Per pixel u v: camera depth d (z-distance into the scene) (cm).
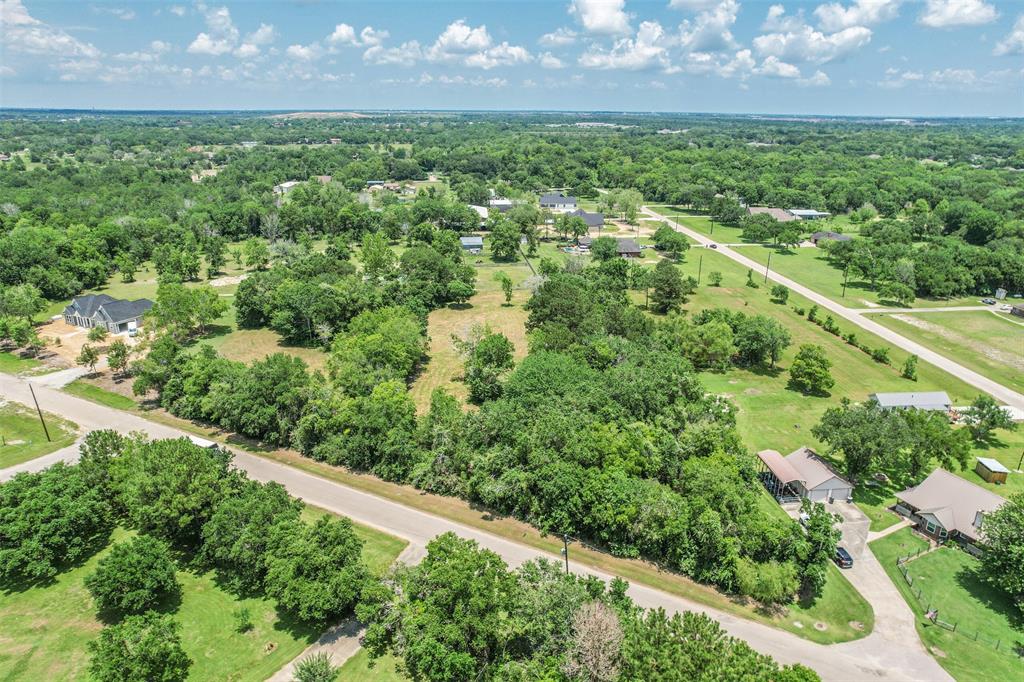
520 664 4219
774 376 9969
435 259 13400
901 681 4475
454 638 4181
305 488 6719
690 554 5431
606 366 8906
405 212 19600
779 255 17938
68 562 5544
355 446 6944
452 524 6144
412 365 9575
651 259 17075
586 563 5594
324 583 4675
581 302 10562
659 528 5469
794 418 8562
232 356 10238
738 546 5272
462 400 8694
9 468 7044
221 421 7688
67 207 18912
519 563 5522
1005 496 6794
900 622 5062
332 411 7375
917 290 14625
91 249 14762
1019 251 16200
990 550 5469
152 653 4150
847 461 6919
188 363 8462
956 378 9944
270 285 11781
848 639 4862
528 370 7950
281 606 5047
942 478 6581
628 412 7256
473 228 19675
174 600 5088
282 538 4981
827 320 12006
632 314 10475
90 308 11606
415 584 4634
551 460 6106
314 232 19062
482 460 6438
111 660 4088
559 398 7281
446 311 12862
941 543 6066
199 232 17762
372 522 6138
